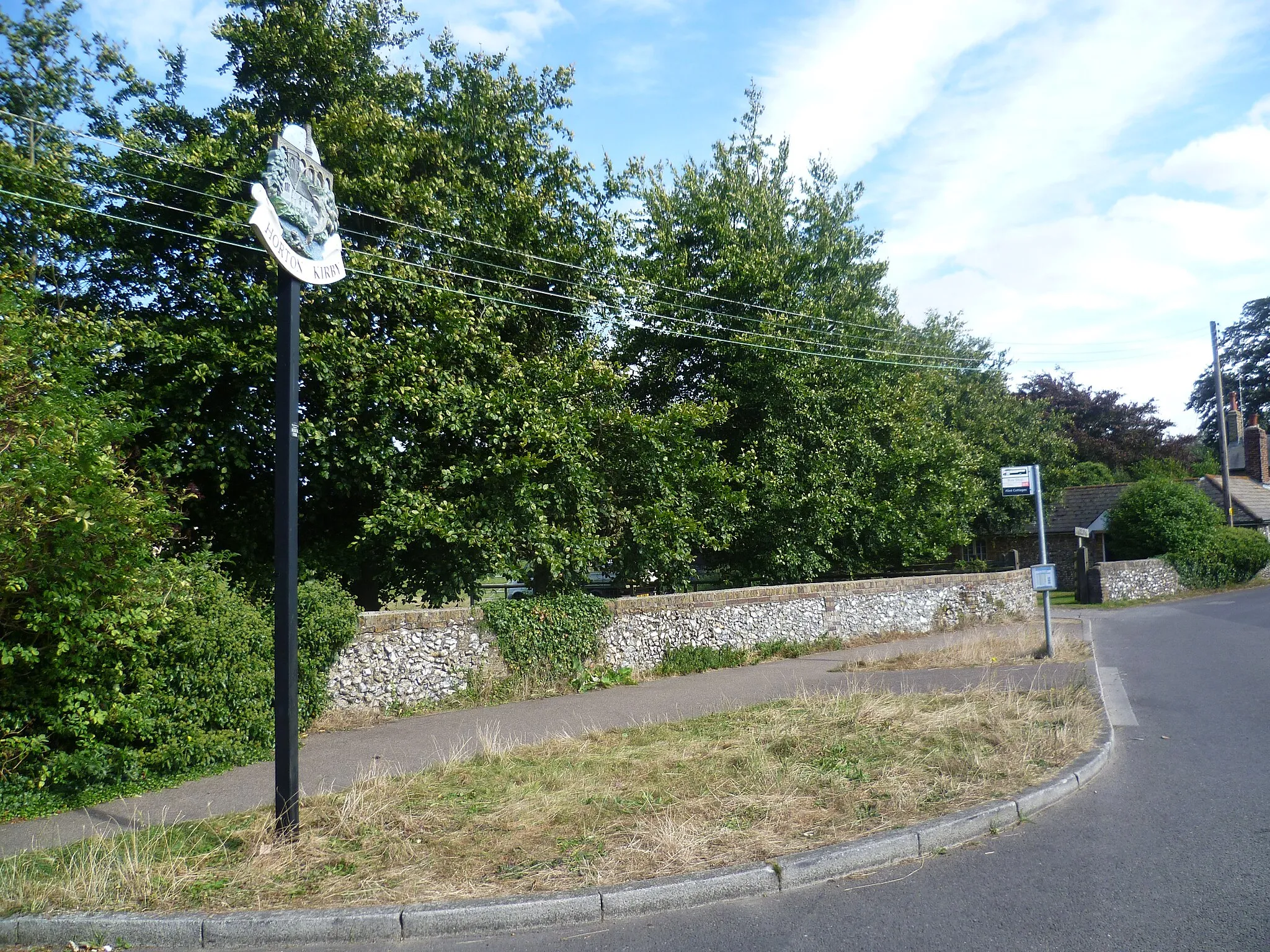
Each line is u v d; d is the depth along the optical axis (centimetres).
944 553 1928
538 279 1384
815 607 1491
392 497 1139
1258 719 840
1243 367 5688
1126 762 698
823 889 469
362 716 923
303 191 532
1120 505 2959
